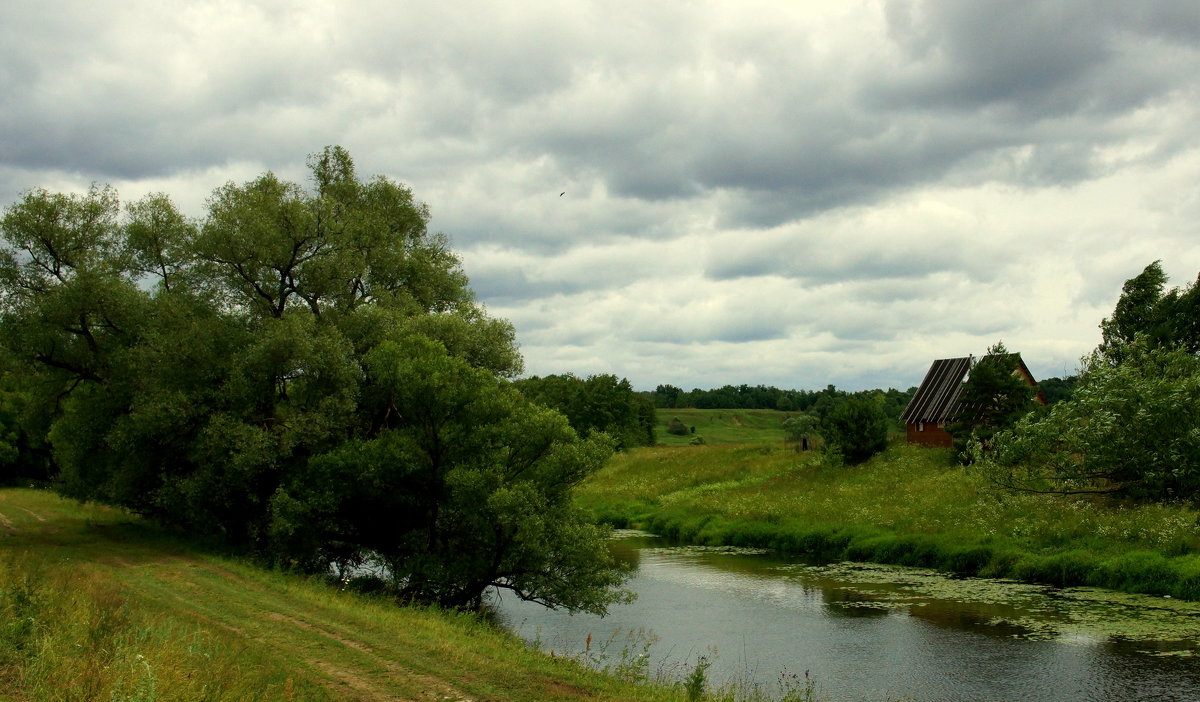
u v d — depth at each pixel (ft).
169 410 84.79
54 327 89.30
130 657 31.60
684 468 205.26
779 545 127.24
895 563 108.27
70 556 78.13
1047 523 101.91
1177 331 134.62
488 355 100.32
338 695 35.19
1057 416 60.85
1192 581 78.43
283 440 84.43
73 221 93.30
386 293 102.68
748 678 60.90
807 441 201.77
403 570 79.41
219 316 94.84
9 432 217.15
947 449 159.84
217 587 63.87
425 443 83.41
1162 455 54.65
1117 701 53.26
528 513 75.10
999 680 58.65
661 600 90.99
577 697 38.11
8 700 28.91
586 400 317.63
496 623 81.25
